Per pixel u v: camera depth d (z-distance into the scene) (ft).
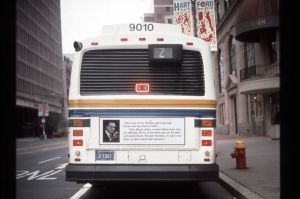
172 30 27.07
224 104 154.51
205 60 25.71
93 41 25.84
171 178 24.45
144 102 25.13
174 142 25.00
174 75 25.66
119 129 25.08
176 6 52.24
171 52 25.49
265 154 55.31
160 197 29.76
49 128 281.33
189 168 24.49
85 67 25.82
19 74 265.75
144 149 24.93
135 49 25.81
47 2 341.21
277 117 100.63
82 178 24.58
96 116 25.17
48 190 33.86
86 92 25.62
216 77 167.94
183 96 25.31
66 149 104.53
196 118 25.13
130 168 24.53
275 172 37.65
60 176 44.16
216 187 34.60
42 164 59.62
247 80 100.94
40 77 315.37
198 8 51.34
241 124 128.57
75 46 25.81
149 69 25.67
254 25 94.63
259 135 113.29
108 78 25.68
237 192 28.22
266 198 25.08
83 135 25.11
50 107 340.18
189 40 25.72
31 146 126.52
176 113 25.13
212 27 50.96
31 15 297.94
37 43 310.86
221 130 160.56
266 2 93.56
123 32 26.48
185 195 30.58
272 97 105.09
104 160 24.94
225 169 40.93
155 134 25.03
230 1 140.97
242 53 125.59
